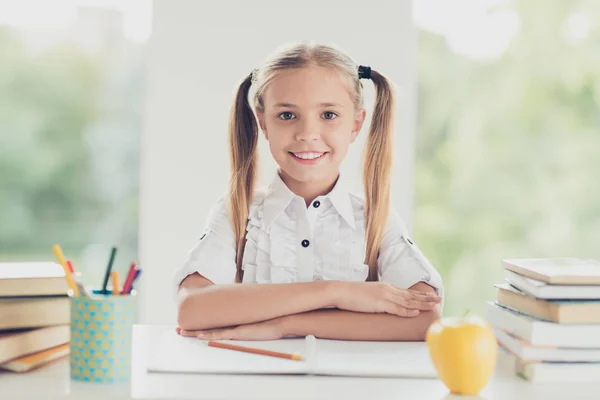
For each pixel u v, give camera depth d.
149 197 2.59
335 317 1.35
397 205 2.57
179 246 2.60
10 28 7.63
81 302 1.07
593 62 5.92
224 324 1.35
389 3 2.55
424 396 1.02
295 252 1.60
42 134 7.80
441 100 6.16
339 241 1.62
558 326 1.12
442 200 6.19
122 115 7.81
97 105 7.79
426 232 6.23
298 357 1.17
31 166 7.82
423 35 6.14
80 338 1.07
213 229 1.63
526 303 1.20
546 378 1.12
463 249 6.19
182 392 1.01
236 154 1.69
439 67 6.14
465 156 6.14
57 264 1.38
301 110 1.55
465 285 6.17
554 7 5.96
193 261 1.57
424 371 1.12
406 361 1.17
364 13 2.56
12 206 7.84
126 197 7.93
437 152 6.18
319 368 1.11
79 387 1.04
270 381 1.07
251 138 1.71
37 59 7.69
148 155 2.59
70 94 7.77
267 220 1.62
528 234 6.08
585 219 5.98
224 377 1.09
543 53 6.00
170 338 1.33
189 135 2.59
